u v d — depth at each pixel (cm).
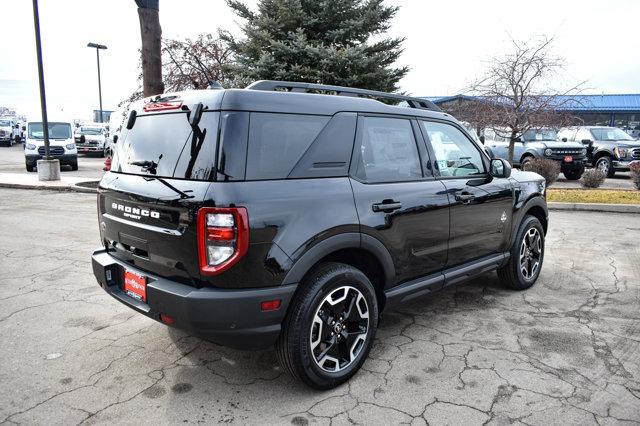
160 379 313
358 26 1283
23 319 408
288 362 285
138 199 295
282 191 274
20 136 4150
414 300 369
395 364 335
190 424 266
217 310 258
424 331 390
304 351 283
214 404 286
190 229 262
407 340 373
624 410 279
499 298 467
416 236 352
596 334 382
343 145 313
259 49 1271
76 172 1789
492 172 431
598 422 267
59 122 1888
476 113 1222
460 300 462
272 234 266
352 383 310
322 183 296
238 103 269
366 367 330
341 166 310
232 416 274
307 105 300
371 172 329
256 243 260
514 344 365
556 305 448
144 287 292
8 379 311
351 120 322
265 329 270
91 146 2581
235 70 1333
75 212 934
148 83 1111
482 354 349
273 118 282
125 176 321
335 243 292
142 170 307
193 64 1622
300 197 280
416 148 368
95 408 280
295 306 281
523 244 479
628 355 347
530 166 1288
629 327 396
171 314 272
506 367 329
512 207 453
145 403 286
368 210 313
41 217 877
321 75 1190
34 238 707
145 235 294
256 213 260
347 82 1222
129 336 376
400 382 311
